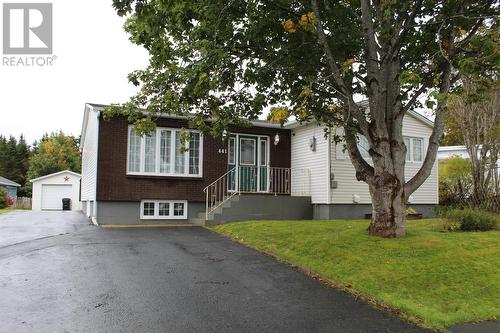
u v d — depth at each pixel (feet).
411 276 24.09
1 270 25.29
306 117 33.24
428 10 30.55
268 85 33.94
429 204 63.52
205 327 17.47
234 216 49.52
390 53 29.99
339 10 31.71
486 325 18.92
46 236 37.47
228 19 30.37
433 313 19.74
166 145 52.24
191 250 32.37
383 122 30.53
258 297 21.68
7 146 205.57
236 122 35.27
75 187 123.44
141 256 29.76
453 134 88.43
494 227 36.94
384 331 17.89
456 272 24.49
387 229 30.96
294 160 60.75
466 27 30.30
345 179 55.72
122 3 25.82
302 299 21.65
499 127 55.77
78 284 22.74
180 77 30.45
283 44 31.65
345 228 37.27
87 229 42.86
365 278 24.22
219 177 54.95
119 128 49.67
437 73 30.83
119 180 49.39
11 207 124.67
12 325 16.98
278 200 53.01
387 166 30.94
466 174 63.52
